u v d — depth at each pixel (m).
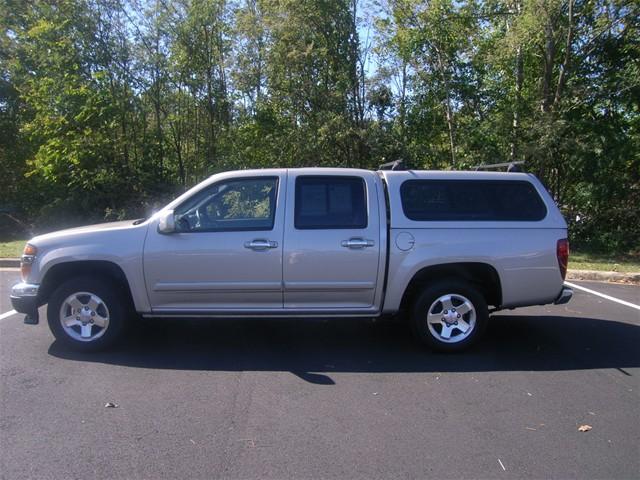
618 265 11.93
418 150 16.61
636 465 3.38
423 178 5.55
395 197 5.45
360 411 4.14
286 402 4.30
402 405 4.27
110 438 3.66
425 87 17.36
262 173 5.51
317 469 3.29
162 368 5.04
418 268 5.34
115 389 4.52
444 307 5.49
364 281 5.36
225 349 5.64
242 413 4.08
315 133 16.33
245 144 17.20
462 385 4.70
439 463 3.38
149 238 5.29
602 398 4.45
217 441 3.64
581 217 15.70
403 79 17.34
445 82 16.59
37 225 17.50
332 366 5.15
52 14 15.88
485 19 16.34
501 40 14.96
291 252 5.27
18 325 6.45
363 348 5.72
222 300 5.38
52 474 3.20
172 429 3.80
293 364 5.20
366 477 3.22
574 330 6.54
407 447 3.58
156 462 3.36
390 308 5.42
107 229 5.38
